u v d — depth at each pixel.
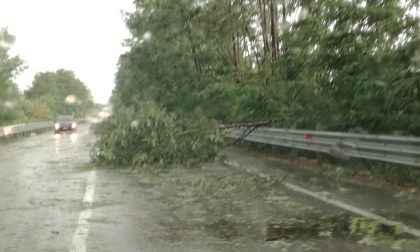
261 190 10.61
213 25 24.97
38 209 8.93
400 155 10.35
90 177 13.08
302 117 15.51
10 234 7.19
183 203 9.38
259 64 24.36
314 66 14.27
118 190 10.95
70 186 11.57
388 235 6.84
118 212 8.63
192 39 25.38
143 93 28.44
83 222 7.89
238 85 21.48
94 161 15.86
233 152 19.27
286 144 16.00
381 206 8.69
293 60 15.22
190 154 15.02
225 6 24.59
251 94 18.50
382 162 11.77
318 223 7.60
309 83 14.94
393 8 13.01
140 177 12.99
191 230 7.32
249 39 24.98
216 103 21.72
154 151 14.94
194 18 25.02
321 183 11.30
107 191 10.83
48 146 25.09
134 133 15.02
